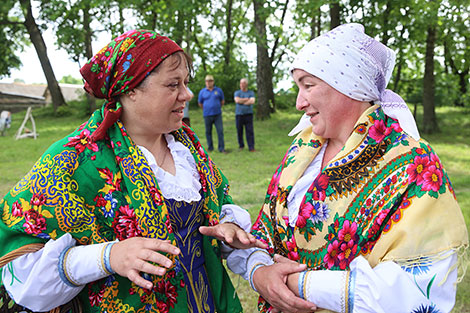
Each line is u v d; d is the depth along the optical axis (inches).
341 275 57.0
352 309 55.4
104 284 59.7
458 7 432.1
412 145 59.8
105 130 60.3
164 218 59.3
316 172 67.0
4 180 313.3
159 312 60.7
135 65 58.7
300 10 430.0
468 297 125.3
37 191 57.4
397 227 56.4
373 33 526.0
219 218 69.5
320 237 62.2
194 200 65.0
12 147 501.7
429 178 57.1
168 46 59.9
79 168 59.2
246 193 251.9
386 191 59.0
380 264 56.0
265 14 447.2
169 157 67.9
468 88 776.9
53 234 57.2
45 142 543.8
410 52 592.7
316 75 61.0
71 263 55.4
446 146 455.2
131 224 58.7
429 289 53.7
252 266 66.7
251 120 416.8
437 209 56.0
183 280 62.9
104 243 56.8
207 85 408.8
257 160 368.2
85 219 58.4
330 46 61.2
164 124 62.1
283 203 67.9
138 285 56.3
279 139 499.5
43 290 55.0
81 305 61.7
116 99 62.0
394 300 52.8
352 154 61.7
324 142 68.8
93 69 61.2
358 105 62.8
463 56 655.8
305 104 63.8
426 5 460.8
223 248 72.2
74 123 793.6
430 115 560.1
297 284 59.6
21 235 57.4
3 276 56.4
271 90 759.7
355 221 60.0
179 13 593.3
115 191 59.2
